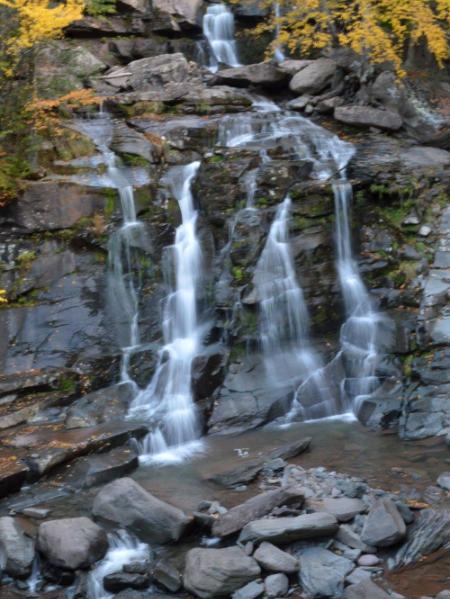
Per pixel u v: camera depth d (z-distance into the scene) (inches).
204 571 213.2
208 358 335.9
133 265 367.9
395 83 458.9
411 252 381.1
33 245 365.1
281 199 378.9
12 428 302.5
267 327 353.1
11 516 250.5
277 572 215.8
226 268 364.5
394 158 412.5
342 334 364.5
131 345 350.0
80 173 389.1
